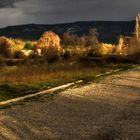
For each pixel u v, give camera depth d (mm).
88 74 27750
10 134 9117
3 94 16469
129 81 23234
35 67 33000
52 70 28859
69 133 9242
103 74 28562
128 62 49438
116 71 32344
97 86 20047
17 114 11773
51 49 60969
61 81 22109
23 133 9227
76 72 28328
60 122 10586
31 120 10852
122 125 10195
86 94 16750
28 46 81562
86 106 13500
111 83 21766
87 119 11047
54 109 12781
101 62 45125
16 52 58219
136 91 18172
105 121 10750
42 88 18719
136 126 10078
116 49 75875
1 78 22453
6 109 12656
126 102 14570
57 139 8664
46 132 9344
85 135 9039
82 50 66750
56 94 16625
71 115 11695
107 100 15055
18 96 15906
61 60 46750
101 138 8766
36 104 13797
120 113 12086
